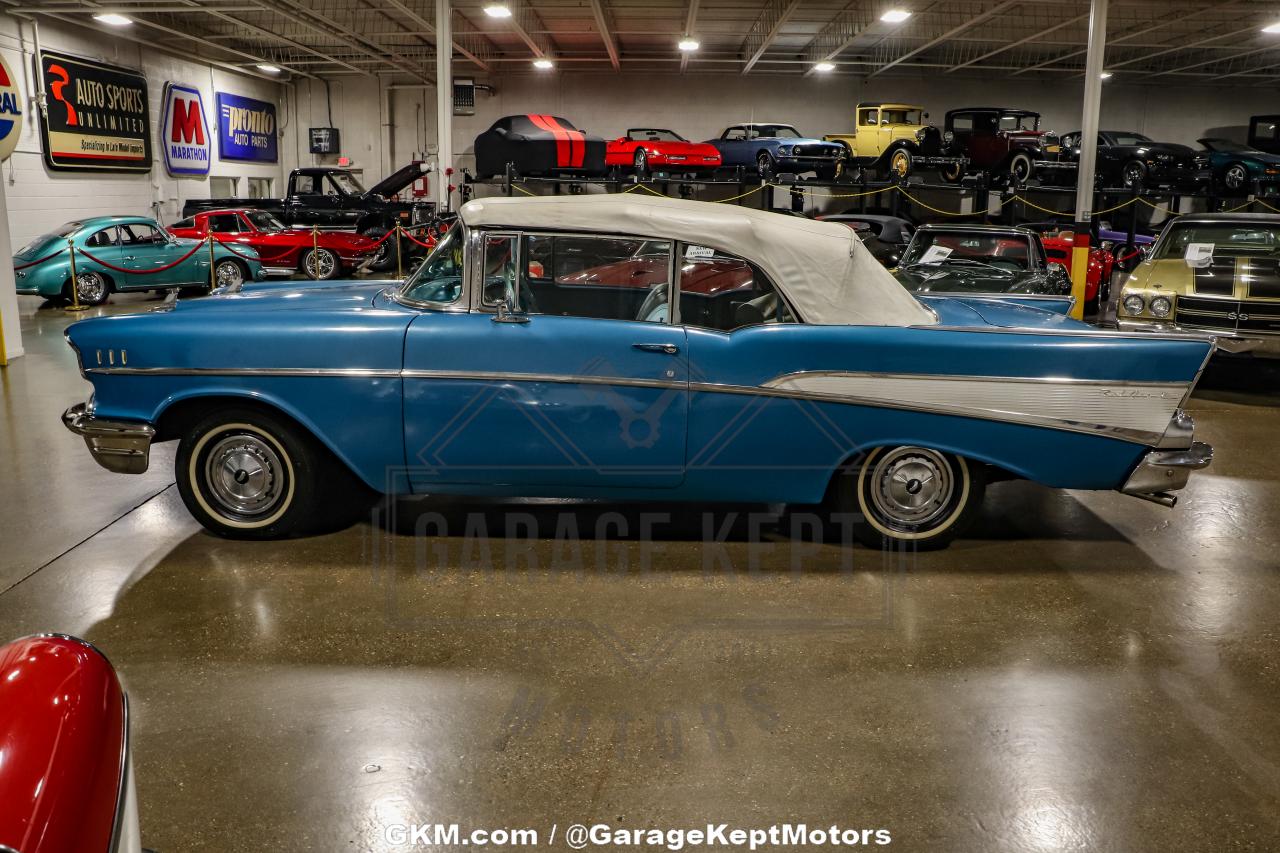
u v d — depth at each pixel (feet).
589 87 91.56
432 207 66.13
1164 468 13.32
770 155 63.10
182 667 10.50
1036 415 13.20
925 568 13.82
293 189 64.08
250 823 7.88
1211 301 26.16
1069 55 77.92
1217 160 66.90
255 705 9.72
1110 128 94.38
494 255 13.58
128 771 4.26
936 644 11.36
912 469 13.98
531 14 67.05
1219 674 10.71
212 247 49.26
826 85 91.61
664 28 72.49
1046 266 31.22
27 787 3.69
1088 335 13.08
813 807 8.19
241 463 14.15
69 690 4.30
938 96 92.58
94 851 3.72
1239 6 59.47
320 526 15.12
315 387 13.47
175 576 13.07
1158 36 71.31
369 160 94.17
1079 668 10.80
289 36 72.59
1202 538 15.37
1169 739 9.34
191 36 67.77
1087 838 7.84
